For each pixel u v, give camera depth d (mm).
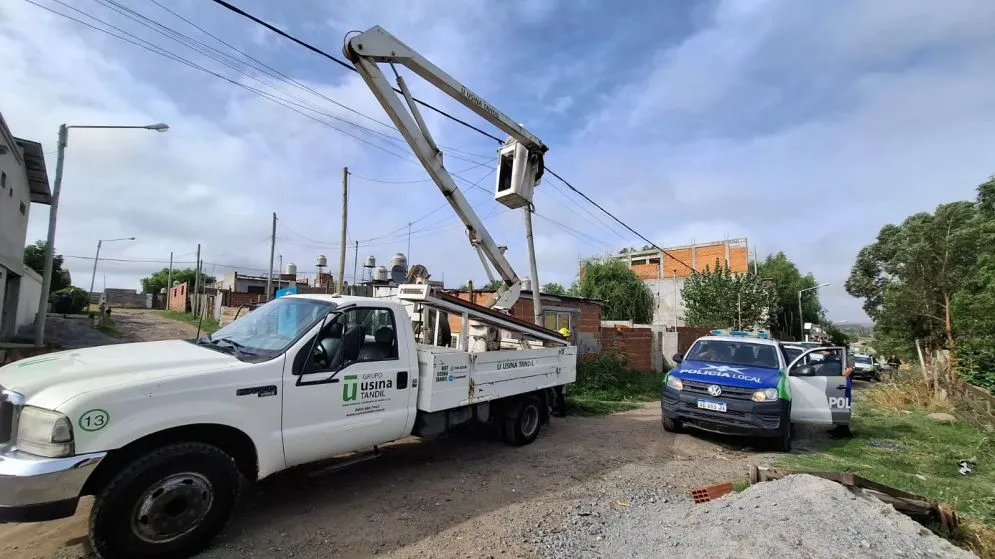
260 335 4852
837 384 8703
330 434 4691
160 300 61406
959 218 16281
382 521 4520
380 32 6852
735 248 48688
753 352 9094
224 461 3869
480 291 15070
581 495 5426
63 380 3549
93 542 3322
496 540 4215
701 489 5422
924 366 14680
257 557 3764
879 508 4277
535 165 8609
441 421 6055
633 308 31562
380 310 5402
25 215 20375
